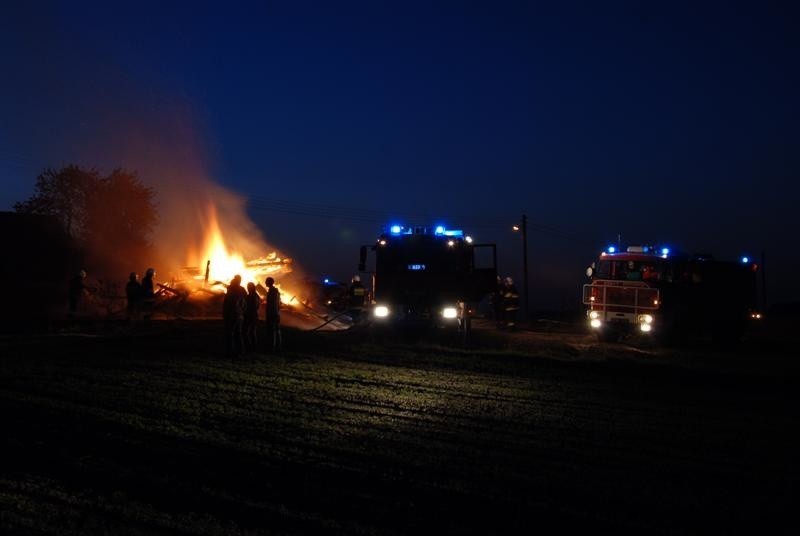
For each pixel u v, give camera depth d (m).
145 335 22.55
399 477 8.76
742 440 11.49
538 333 30.77
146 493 7.90
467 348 22.14
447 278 23.41
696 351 25.45
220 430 10.64
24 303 31.08
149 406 11.98
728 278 28.69
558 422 12.22
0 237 40.34
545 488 8.60
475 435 11.01
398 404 13.17
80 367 15.77
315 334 25.56
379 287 23.41
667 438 11.38
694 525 7.64
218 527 6.96
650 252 27.12
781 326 45.91
